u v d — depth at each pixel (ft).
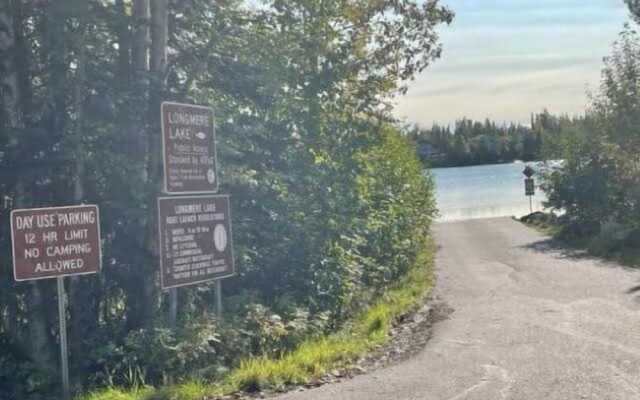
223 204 32.30
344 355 29.43
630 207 81.87
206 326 28.81
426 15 57.72
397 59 57.41
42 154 31.07
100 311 33.76
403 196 63.52
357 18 52.90
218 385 25.45
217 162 35.29
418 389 23.91
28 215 25.45
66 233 26.02
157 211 31.09
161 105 30.17
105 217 31.86
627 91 82.07
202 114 31.78
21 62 32.17
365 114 49.42
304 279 37.40
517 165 517.55
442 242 94.89
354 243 41.19
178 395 24.18
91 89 33.58
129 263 33.12
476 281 53.72
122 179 32.17
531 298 42.91
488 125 516.73
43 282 31.27
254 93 39.63
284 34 41.34
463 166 516.32
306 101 40.27
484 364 26.94
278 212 38.09
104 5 36.17
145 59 35.70
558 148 96.53
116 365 27.71
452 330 34.63
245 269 36.37
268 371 26.23
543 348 29.01
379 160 53.72
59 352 31.35
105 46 35.65
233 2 41.29
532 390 22.89
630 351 27.50
